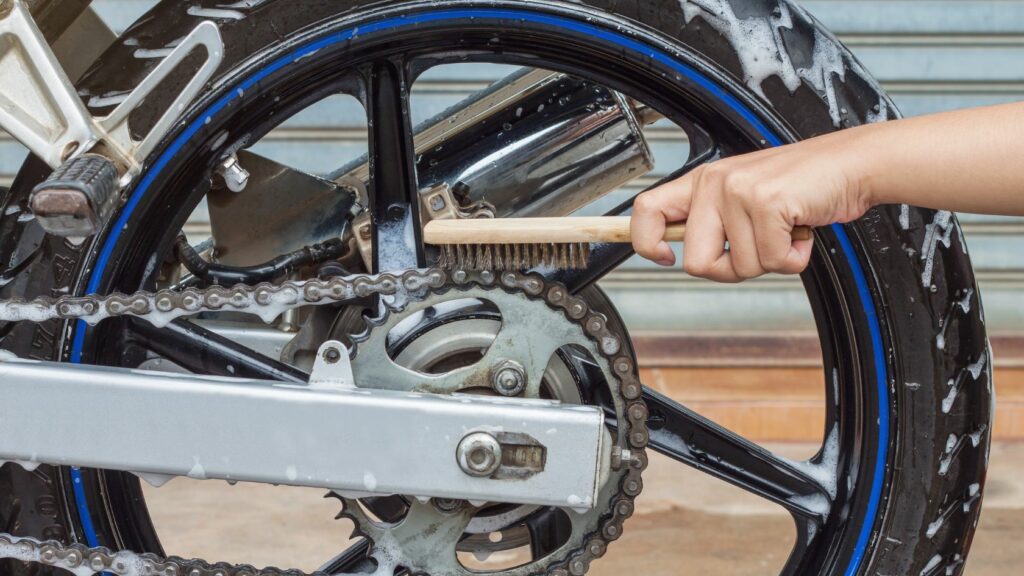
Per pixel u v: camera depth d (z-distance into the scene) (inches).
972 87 168.2
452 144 58.2
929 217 47.2
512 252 45.0
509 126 58.4
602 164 59.2
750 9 46.4
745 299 168.9
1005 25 165.6
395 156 48.1
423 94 158.1
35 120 39.4
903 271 47.7
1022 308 168.7
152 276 48.8
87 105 43.7
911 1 165.0
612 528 48.8
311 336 55.8
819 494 54.4
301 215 57.1
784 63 46.2
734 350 166.9
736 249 36.0
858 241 47.4
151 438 43.4
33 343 45.4
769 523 114.0
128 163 39.9
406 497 48.9
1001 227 166.6
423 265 48.3
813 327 170.6
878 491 50.5
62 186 35.5
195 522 110.0
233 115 45.3
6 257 45.1
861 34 166.2
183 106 39.7
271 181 56.2
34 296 45.2
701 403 148.0
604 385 54.7
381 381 46.2
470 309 51.1
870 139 35.9
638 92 49.0
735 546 106.9
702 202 36.5
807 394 152.5
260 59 44.3
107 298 44.6
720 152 49.9
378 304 50.2
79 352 46.3
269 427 43.5
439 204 51.3
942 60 167.0
